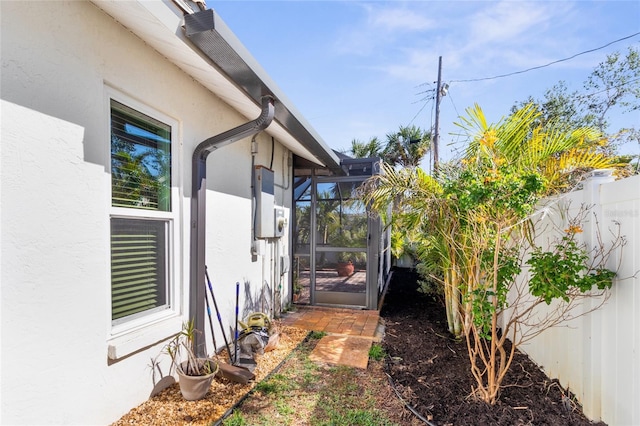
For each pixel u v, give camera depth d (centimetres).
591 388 235
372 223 582
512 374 311
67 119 195
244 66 246
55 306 187
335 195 608
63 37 192
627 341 203
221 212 370
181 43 231
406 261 1099
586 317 241
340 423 242
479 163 281
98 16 215
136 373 246
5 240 163
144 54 255
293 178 623
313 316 535
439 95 1126
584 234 246
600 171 239
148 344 251
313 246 612
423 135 1327
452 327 441
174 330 279
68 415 194
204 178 321
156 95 268
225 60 241
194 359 273
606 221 226
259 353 364
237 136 305
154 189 275
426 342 412
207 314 334
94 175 213
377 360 357
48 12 183
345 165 610
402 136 1370
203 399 266
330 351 381
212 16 207
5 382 163
